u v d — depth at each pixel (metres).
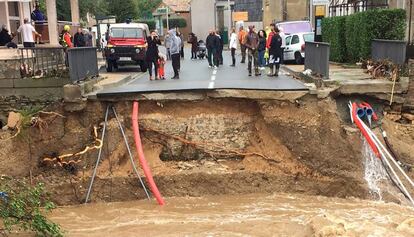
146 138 14.72
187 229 10.90
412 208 12.27
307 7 42.41
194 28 60.19
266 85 15.45
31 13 27.84
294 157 14.22
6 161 14.14
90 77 16.62
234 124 14.77
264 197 13.49
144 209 12.78
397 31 18.50
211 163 14.40
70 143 14.48
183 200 13.44
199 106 14.97
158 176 13.80
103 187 13.80
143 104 14.89
